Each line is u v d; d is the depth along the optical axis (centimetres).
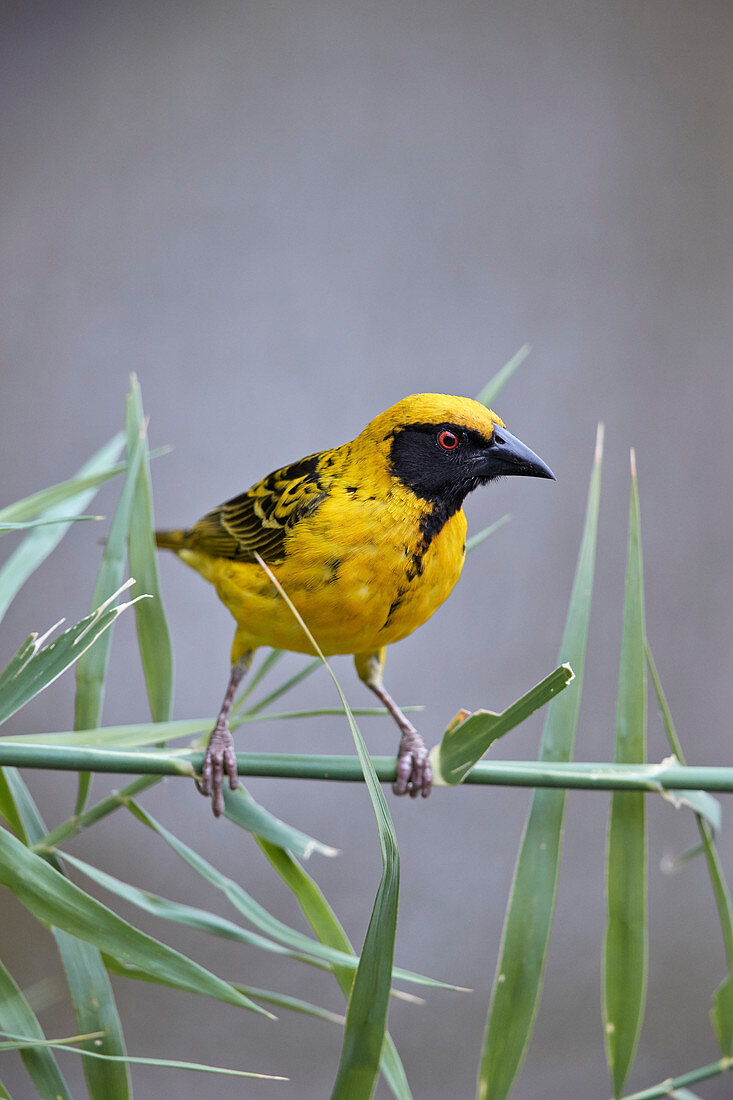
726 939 475
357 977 470
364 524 480
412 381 570
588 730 540
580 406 568
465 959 521
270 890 531
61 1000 512
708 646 549
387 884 470
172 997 515
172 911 475
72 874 525
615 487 561
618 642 549
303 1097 510
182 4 600
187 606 547
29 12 596
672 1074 510
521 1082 510
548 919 474
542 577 552
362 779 475
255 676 481
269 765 475
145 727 475
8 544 562
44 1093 472
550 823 475
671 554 556
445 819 539
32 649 472
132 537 477
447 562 481
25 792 476
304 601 480
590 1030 511
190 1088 510
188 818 543
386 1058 474
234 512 484
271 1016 472
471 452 480
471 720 473
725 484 562
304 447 565
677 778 474
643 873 475
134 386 478
